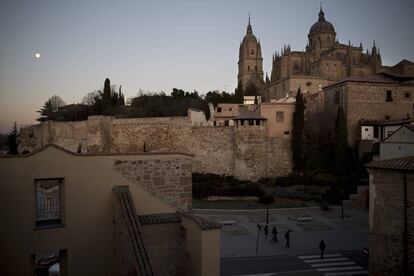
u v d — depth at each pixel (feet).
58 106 337.93
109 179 46.29
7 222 40.32
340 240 105.50
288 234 99.19
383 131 176.24
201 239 41.32
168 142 203.10
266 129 191.83
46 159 42.55
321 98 212.64
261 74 440.45
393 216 65.46
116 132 209.56
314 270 81.35
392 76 199.82
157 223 46.06
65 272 44.09
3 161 40.34
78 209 44.37
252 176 182.09
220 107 275.80
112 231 45.98
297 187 164.45
